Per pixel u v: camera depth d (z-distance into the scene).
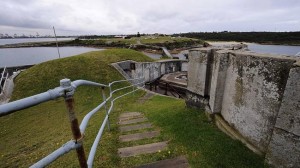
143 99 11.16
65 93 1.30
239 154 3.50
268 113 3.16
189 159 3.53
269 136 3.18
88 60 18.50
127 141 4.45
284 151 2.78
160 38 114.56
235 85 4.04
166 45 85.50
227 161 3.37
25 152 6.29
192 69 6.01
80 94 13.99
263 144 3.32
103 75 16.84
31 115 11.61
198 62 5.69
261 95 3.28
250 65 3.51
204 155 3.60
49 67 17.08
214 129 4.54
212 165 3.31
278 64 2.91
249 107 3.60
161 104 8.95
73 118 1.40
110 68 18.03
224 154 3.56
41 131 8.83
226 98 4.49
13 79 16.64
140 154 3.79
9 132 9.74
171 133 4.70
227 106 4.43
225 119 4.55
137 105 9.55
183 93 16.47
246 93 3.66
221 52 4.46
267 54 3.60
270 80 3.07
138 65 18.94
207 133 4.39
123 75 17.83
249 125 3.63
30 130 9.39
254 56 3.39
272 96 3.05
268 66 3.09
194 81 5.96
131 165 3.43
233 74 4.13
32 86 15.16
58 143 5.90
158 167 3.35
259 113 3.36
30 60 61.06
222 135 4.21
